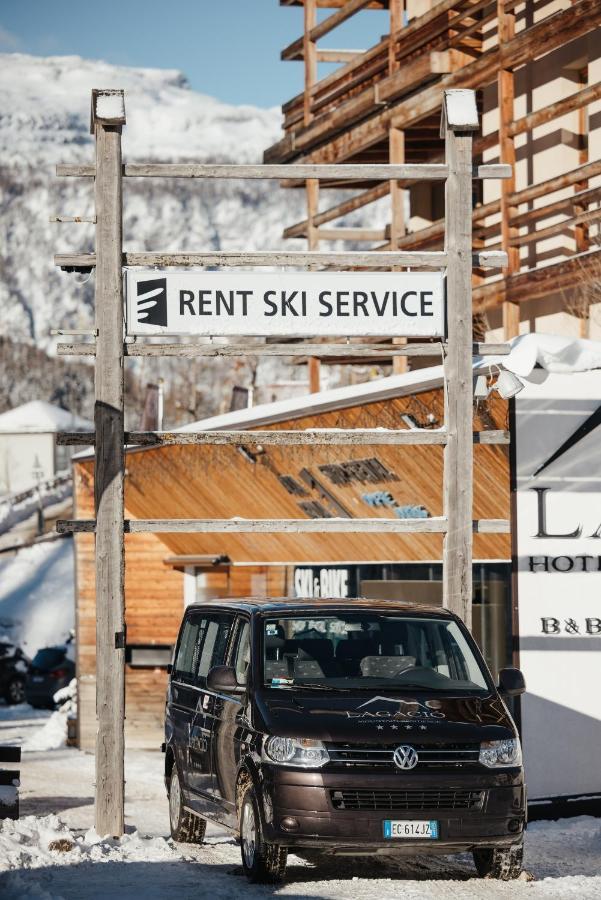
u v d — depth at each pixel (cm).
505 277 4700
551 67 4938
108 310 2455
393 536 3831
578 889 1822
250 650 1964
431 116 5469
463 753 1822
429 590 4006
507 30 4753
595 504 2759
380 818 1777
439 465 3288
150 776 4156
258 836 1809
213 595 5106
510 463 2738
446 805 1803
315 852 2047
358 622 2016
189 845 2283
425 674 1959
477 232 5181
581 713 2734
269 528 2472
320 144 6262
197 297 2503
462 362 2566
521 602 2728
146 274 2486
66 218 2466
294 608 2031
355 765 1789
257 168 2516
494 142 5006
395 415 3127
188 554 5128
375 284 2558
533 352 2598
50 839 2236
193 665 2272
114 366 2453
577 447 2758
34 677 7919
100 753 2389
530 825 2645
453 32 5247
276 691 1895
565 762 2725
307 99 6284
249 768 1845
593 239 4512
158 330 2486
